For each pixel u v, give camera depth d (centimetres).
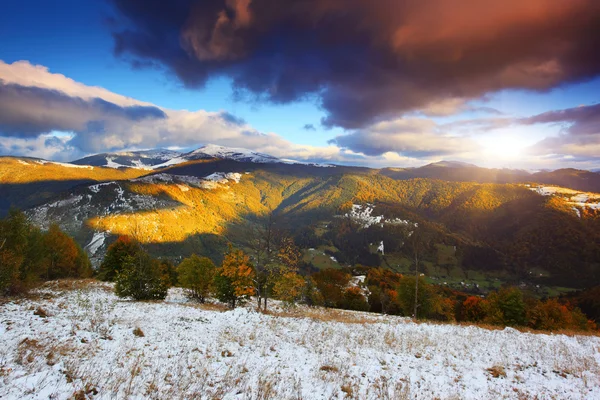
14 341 982
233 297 3238
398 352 1570
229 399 774
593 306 9981
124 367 903
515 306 4550
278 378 1003
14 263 2358
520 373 1359
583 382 1280
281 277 3153
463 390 1115
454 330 2291
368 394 969
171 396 732
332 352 1451
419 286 5228
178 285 5978
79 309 1847
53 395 635
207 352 1208
